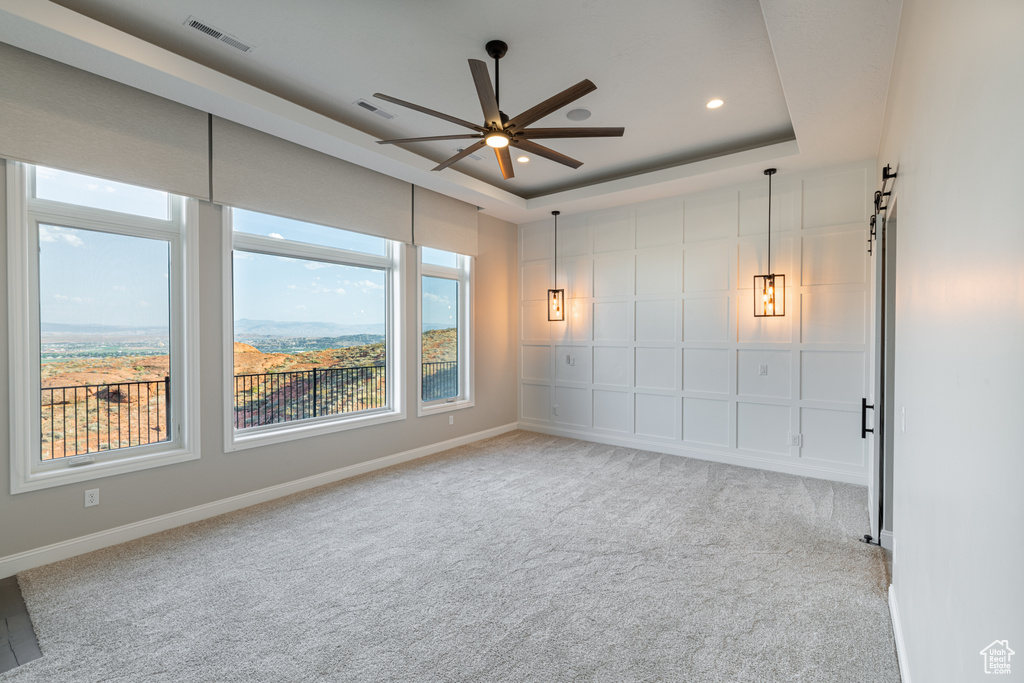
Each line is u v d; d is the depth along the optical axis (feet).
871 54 8.23
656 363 17.71
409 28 8.80
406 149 14.12
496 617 7.47
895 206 8.44
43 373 9.36
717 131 13.19
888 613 7.51
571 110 11.94
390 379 16.46
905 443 6.49
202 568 8.97
